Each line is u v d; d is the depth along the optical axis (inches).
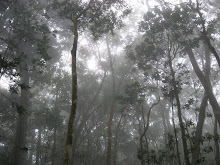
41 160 967.6
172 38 532.1
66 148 340.8
